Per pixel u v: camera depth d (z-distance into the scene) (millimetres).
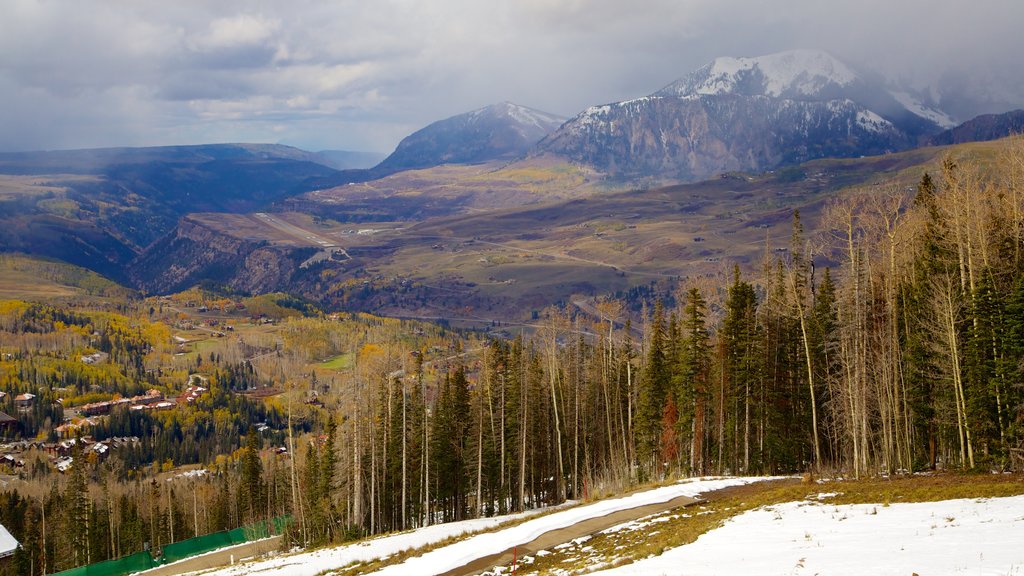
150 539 114500
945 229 56625
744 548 28016
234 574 51250
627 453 82438
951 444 55844
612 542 35719
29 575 105312
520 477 79625
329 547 59156
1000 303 47531
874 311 58531
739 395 65500
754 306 66562
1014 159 56938
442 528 53500
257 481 117375
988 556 21062
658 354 72250
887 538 26078
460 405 81750
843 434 59625
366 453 81438
